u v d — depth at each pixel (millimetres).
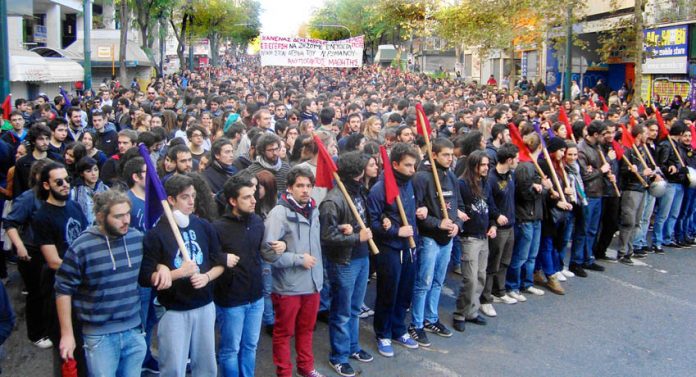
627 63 30391
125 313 4355
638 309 7516
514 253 7742
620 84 31188
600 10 27656
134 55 37000
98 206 4250
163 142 8070
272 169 6824
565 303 7719
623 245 9336
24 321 6969
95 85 37688
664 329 6922
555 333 6816
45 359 6082
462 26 25578
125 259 4352
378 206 5930
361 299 6000
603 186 8898
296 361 5863
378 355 6242
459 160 8250
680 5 23094
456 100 16469
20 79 19969
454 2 28094
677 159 9680
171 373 4516
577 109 13062
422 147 7938
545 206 7934
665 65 24203
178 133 10047
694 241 10344
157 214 4586
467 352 6340
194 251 4531
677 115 13703
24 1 16000
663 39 24047
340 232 5492
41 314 6238
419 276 6461
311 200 5438
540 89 28516
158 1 34469
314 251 5367
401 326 6426
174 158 6301
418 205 6418
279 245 5070
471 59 52281
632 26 19094
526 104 16453
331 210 5523
